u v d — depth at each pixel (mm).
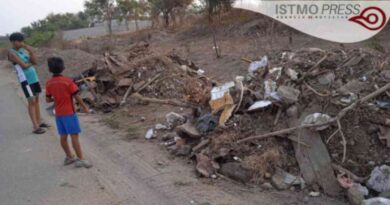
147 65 12141
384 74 6234
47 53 22500
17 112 10781
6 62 29609
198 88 10289
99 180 5832
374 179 5016
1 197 5473
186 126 6965
